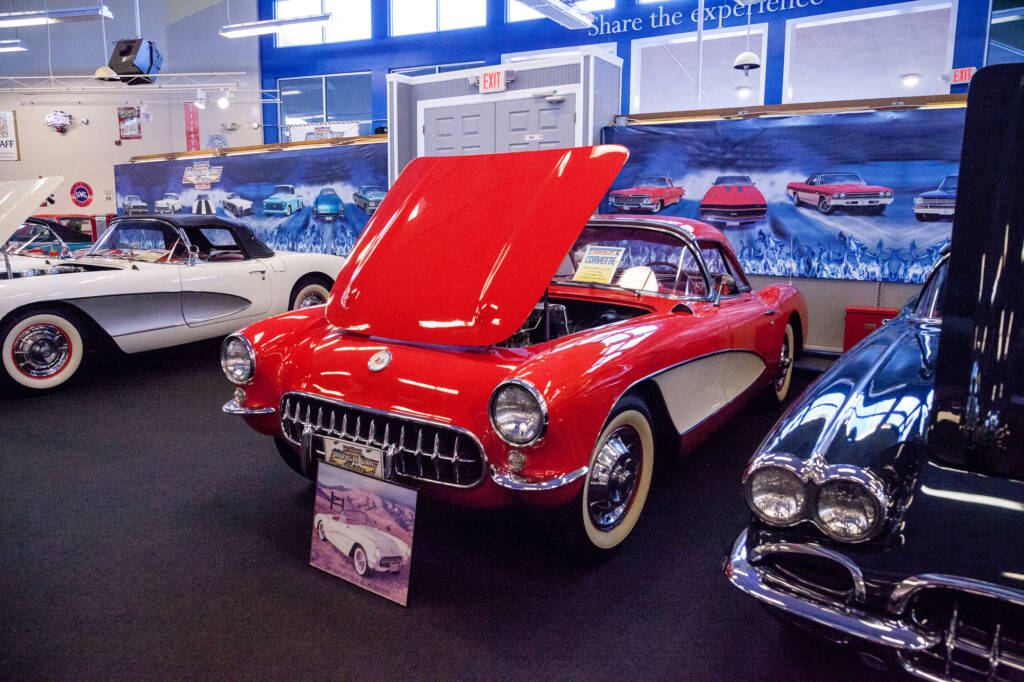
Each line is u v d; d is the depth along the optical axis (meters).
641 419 2.04
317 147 8.59
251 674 1.53
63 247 4.89
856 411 1.36
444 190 2.38
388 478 1.83
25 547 2.11
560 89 6.46
